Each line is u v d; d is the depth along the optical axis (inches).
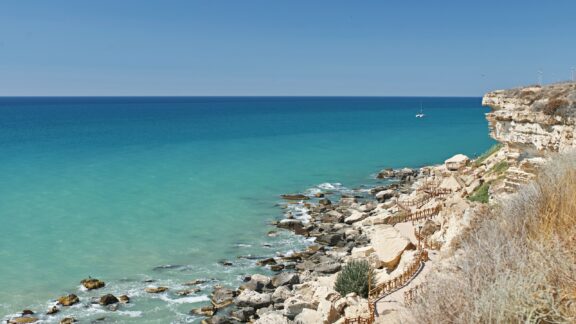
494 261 323.0
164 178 2630.4
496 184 1323.8
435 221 1379.2
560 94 1369.3
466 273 330.3
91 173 2699.3
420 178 2657.5
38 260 1448.1
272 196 2308.1
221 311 1151.0
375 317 853.2
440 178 2132.1
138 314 1134.4
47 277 1332.4
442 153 3764.8
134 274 1368.1
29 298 1206.3
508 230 391.5
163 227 1790.1
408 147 4111.7
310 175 2856.8
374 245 1278.3
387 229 1353.3
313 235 1716.3
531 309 259.9
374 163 3314.5
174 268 1414.9
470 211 940.0
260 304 1162.0
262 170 2962.6
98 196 2201.0
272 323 986.1
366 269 1145.4
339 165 3211.1
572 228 348.5
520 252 325.1
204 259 1488.7
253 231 1769.2
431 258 1095.0
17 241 1596.9
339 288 1109.7
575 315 258.2
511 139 1526.8
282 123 6663.4
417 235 1302.9
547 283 279.1
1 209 1939.0
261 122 6845.5
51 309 1137.4
